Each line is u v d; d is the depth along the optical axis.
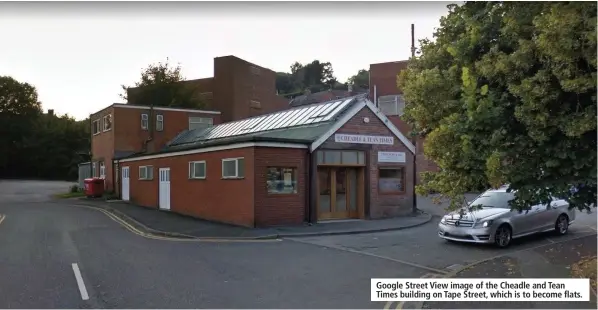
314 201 17.98
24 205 27.08
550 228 14.11
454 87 7.53
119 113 31.53
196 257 11.26
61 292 7.91
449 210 7.96
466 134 6.96
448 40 8.41
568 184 6.76
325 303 7.35
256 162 16.66
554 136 6.79
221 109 47.59
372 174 19.88
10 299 7.47
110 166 32.03
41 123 63.06
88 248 12.42
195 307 7.11
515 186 7.00
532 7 6.84
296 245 13.23
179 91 48.34
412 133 8.97
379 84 39.88
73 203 28.34
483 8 8.05
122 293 7.88
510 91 6.61
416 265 10.38
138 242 13.66
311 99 63.75
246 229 16.12
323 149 18.59
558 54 6.03
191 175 20.86
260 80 50.97
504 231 12.64
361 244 13.36
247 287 8.35
